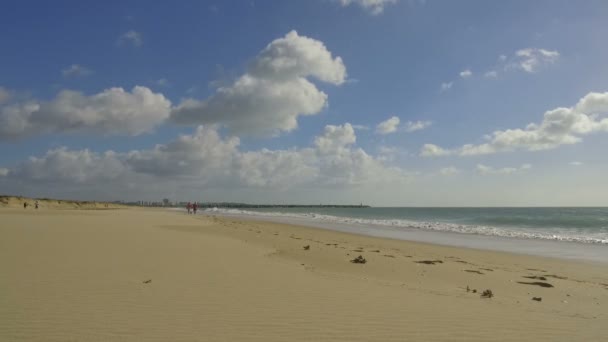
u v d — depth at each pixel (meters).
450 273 11.28
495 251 18.58
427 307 6.70
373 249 17.14
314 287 7.96
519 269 13.05
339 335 5.08
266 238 20.19
